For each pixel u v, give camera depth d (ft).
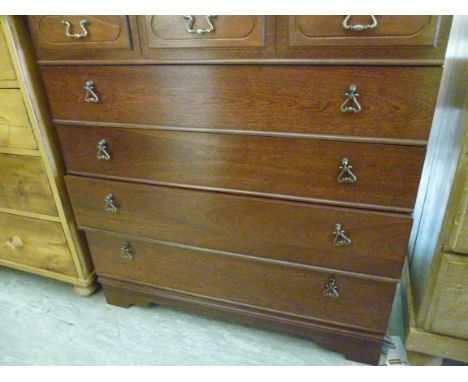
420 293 2.95
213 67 2.42
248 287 3.24
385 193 2.45
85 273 3.90
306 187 2.61
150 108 2.70
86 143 3.05
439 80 2.07
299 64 2.24
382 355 3.23
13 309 3.93
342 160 2.43
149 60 2.53
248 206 2.81
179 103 2.61
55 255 3.85
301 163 2.53
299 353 3.35
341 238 2.66
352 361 3.23
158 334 3.60
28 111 3.09
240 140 2.60
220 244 3.08
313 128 2.40
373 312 2.93
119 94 2.73
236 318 3.47
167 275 3.51
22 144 3.27
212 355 3.35
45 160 3.28
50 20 2.62
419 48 2.02
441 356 2.89
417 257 3.33
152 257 3.45
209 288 3.40
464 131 2.20
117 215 3.30
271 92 2.38
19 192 3.56
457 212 2.35
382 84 2.16
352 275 2.81
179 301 3.62
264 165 2.63
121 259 3.60
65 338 3.57
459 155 2.25
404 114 2.20
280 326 3.33
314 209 2.64
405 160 2.31
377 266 2.70
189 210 3.02
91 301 4.03
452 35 2.84
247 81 2.39
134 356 3.36
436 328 2.77
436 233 2.64
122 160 3.01
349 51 2.14
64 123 3.02
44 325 3.72
